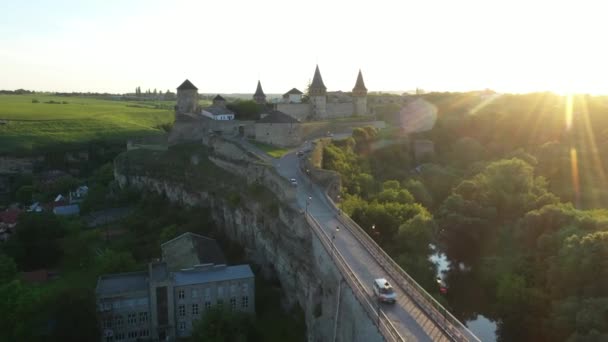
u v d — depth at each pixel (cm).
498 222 9556
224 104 16600
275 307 7075
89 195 13750
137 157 14362
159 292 6606
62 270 9112
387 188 9862
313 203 7306
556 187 11712
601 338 5038
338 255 5147
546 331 6031
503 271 7469
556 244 7481
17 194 15800
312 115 16238
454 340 3469
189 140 14338
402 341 3344
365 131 13388
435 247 8206
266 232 7856
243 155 10456
